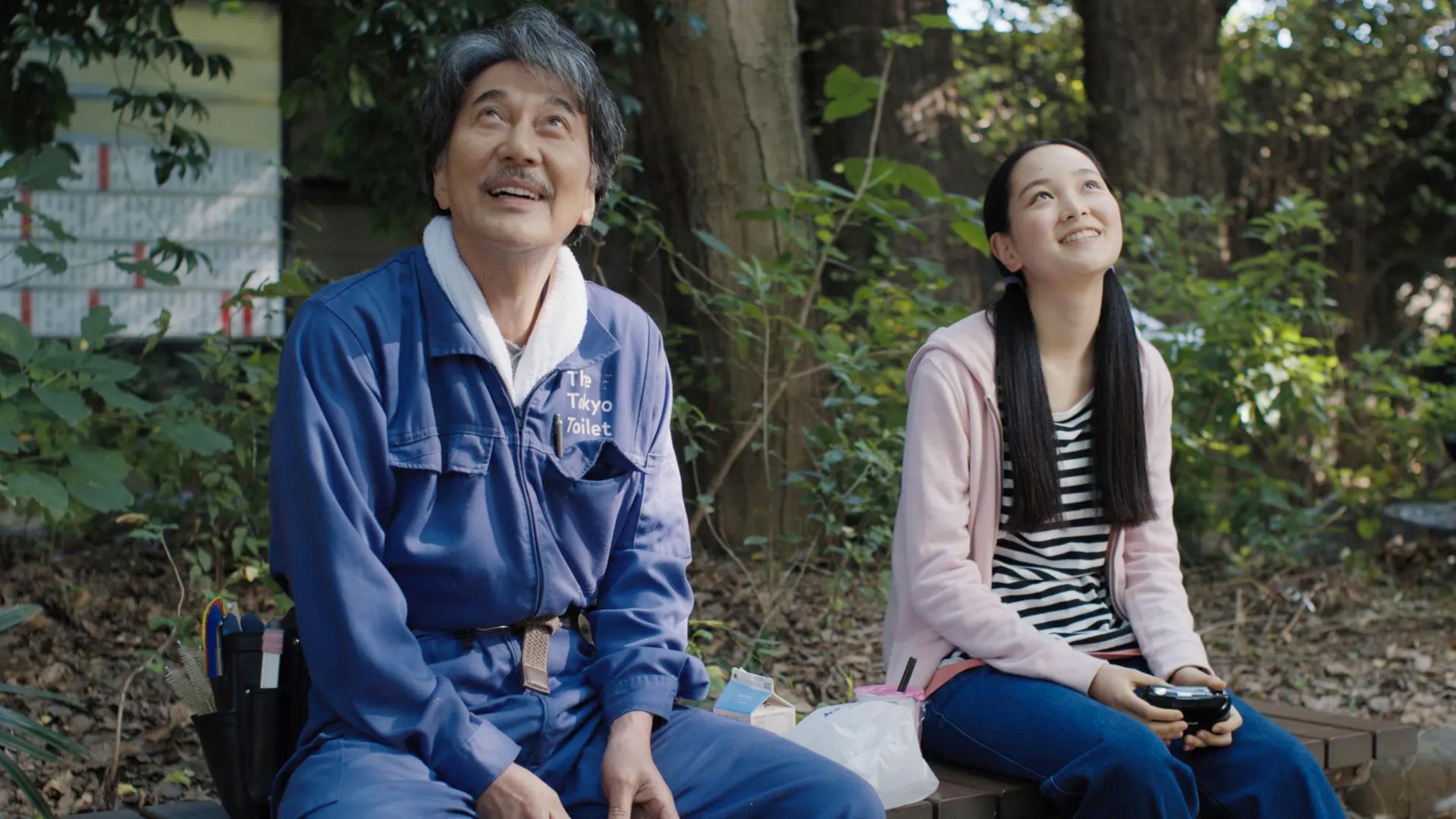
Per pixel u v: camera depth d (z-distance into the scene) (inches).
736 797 86.2
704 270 253.1
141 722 148.3
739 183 252.5
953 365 112.0
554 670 88.9
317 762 79.2
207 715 86.4
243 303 188.5
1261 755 101.3
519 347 90.5
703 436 211.9
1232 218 446.0
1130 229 298.2
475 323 86.9
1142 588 113.0
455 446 86.0
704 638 165.9
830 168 345.1
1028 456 110.2
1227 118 476.4
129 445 209.3
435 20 207.8
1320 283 271.3
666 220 261.1
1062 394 114.9
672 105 253.1
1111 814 96.3
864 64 341.4
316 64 241.6
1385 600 251.4
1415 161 530.0
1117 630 112.1
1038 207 112.1
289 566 83.5
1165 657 108.3
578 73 90.0
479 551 85.6
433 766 80.3
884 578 192.5
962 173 347.6
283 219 301.7
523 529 86.8
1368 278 528.7
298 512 82.4
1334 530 282.2
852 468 201.5
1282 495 255.8
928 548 109.3
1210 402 242.7
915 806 97.6
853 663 183.0
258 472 198.7
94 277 286.7
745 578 223.3
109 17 232.8
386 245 372.2
